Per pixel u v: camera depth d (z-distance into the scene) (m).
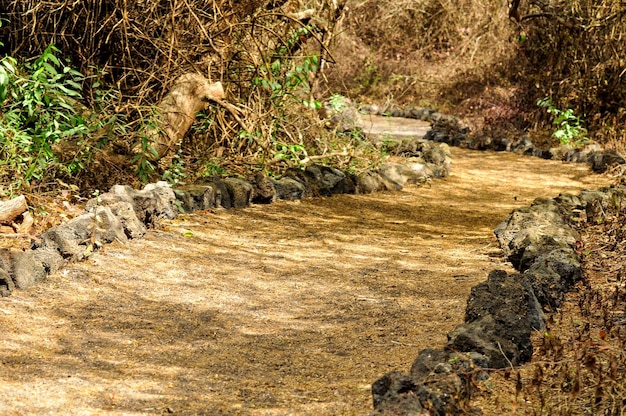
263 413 4.39
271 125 10.95
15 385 4.60
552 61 18.89
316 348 5.41
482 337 4.91
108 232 7.26
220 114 10.66
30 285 6.14
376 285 6.83
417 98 23.80
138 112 9.62
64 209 7.88
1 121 8.25
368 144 12.81
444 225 9.54
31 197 7.80
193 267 7.04
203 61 10.19
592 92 17.39
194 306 6.15
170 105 9.70
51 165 8.49
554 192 12.41
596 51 17.47
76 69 10.17
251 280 6.84
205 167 10.27
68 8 9.58
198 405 4.48
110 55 10.14
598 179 13.70
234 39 10.80
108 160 9.02
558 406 4.32
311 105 11.59
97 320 5.73
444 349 4.79
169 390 4.68
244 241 8.05
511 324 5.07
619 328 5.49
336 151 12.09
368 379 4.85
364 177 11.26
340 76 24.11
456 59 24.44
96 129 9.05
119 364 5.03
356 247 8.14
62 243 6.64
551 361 4.89
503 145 17.33
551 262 6.51
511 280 5.70
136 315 5.89
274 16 11.62
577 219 8.72
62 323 5.62
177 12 9.95
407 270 7.32
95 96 10.07
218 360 5.16
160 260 7.12
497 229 8.24
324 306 6.29
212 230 8.30
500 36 23.05
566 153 15.81
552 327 5.62
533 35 20.48
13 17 9.87
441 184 12.59
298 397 4.61
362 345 5.47
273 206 9.66
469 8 25.23
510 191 12.40
